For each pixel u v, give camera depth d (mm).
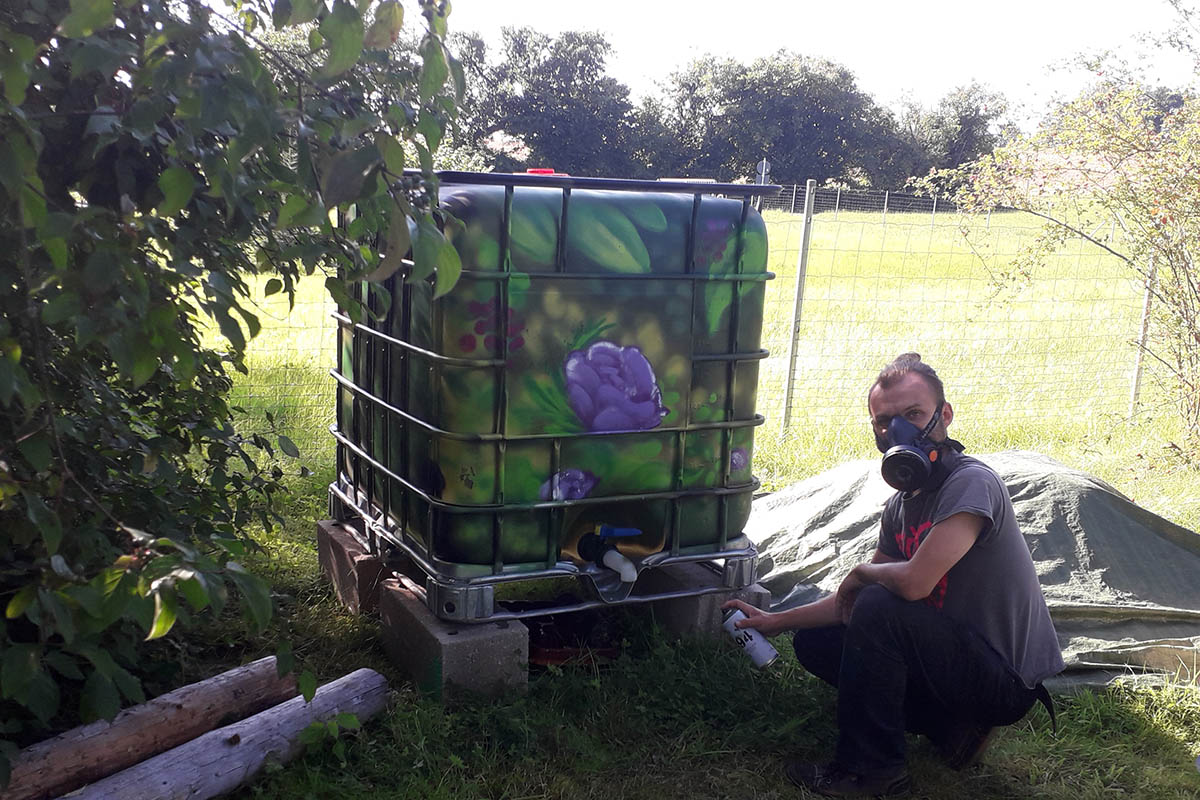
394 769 2918
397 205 1861
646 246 3336
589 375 3324
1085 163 7398
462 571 3314
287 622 3584
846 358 9359
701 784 3021
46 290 1948
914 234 20656
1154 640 4027
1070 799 3031
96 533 2484
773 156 61375
